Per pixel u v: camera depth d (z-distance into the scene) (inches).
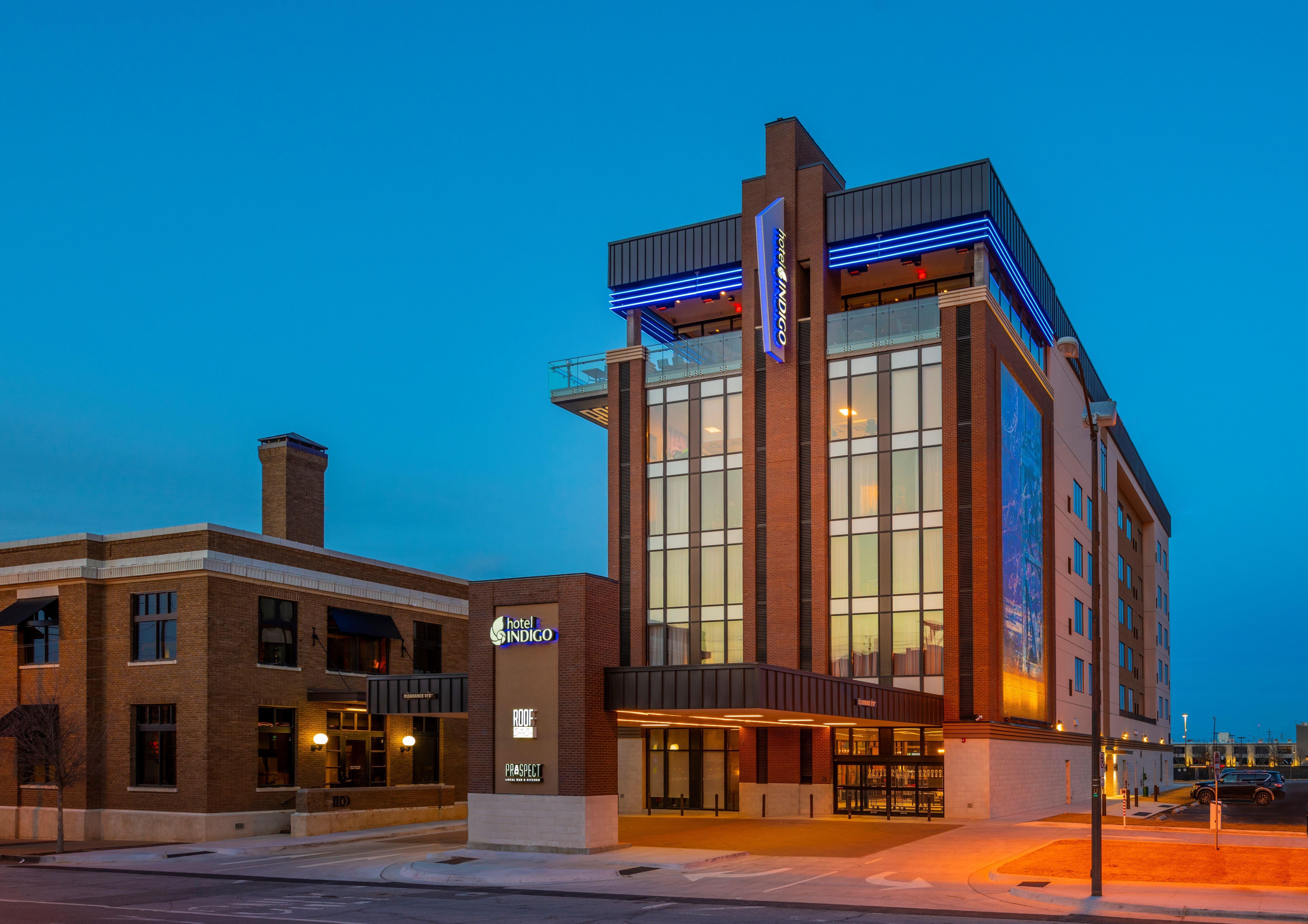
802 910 903.7
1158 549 4057.6
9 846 1565.0
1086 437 2677.2
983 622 1784.0
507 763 1334.9
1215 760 4697.3
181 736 1625.2
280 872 1220.5
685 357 2111.2
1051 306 2386.8
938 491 1859.0
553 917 872.3
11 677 1758.1
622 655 2065.7
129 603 1702.8
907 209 1955.0
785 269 2006.6
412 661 2026.3
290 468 2021.4
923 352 1904.5
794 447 1963.6
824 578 1908.2
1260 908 864.3
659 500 2086.6
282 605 1768.0
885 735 1844.2
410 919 866.1
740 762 1924.2
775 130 2081.7
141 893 1050.1
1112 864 1123.3
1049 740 2111.2
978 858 1234.6
